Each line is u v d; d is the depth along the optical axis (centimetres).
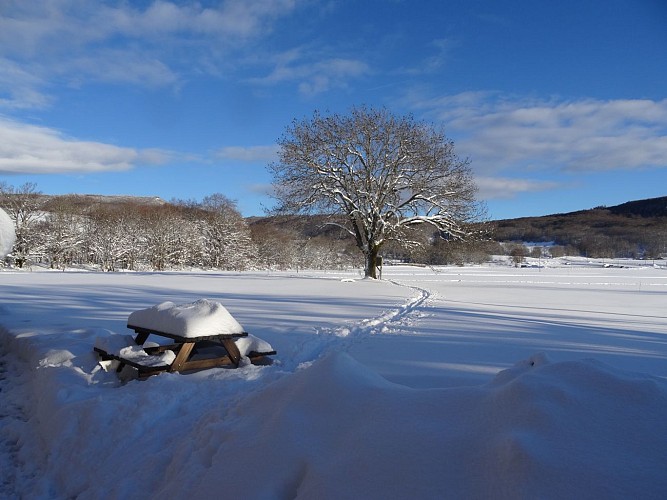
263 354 716
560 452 224
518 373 318
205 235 7006
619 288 3259
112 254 6059
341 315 1335
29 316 1205
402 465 248
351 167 3291
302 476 274
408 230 3325
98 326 1040
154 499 322
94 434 442
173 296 1866
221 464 308
